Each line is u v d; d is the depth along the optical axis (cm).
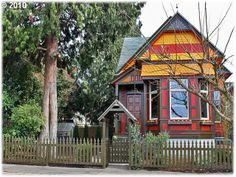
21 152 1747
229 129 1828
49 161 1708
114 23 2031
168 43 2061
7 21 1738
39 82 2242
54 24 1814
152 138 1661
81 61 2148
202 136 1984
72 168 1636
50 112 2028
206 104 2041
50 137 2000
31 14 1814
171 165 1586
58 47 2125
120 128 2431
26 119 1839
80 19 1838
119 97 2527
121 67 2583
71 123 3409
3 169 1548
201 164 1555
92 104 3494
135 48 2841
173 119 2022
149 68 2080
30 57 2091
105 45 2122
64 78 3325
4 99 1905
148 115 2162
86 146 1683
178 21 2058
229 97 874
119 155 1881
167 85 2039
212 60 909
